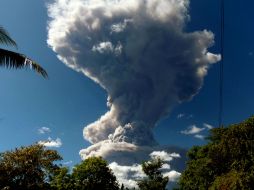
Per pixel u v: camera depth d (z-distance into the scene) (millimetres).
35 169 33500
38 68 14727
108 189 51844
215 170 51500
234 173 38969
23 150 33844
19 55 14570
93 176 51344
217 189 39469
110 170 53312
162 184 60969
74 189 49406
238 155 44500
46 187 34969
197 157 65188
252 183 36906
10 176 32500
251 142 43812
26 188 32750
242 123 46438
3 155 33469
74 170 51375
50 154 34281
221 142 47969
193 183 59156
